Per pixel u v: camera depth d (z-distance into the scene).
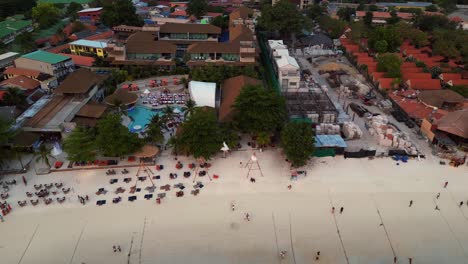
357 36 158.88
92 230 61.44
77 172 74.69
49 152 73.19
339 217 65.12
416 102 104.25
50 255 56.94
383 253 58.78
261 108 81.44
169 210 65.75
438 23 181.50
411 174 76.25
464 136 82.88
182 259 56.75
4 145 77.75
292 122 81.50
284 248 59.06
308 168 77.44
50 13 185.62
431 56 146.00
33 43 144.38
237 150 82.94
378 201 68.94
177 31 145.38
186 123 77.50
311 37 163.88
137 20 175.50
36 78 110.56
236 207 66.75
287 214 65.50
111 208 65.88
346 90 112.44
